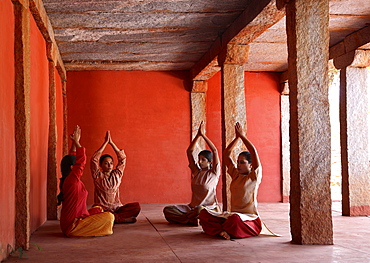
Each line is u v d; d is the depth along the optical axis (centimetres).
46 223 699
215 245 495
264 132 1115
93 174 716
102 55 938
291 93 500
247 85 1116
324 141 485
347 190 794
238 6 643
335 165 1428
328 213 484
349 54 797
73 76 1055
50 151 754
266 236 554
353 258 415
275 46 870
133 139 1069
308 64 490
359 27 756
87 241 530
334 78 1427
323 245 482
